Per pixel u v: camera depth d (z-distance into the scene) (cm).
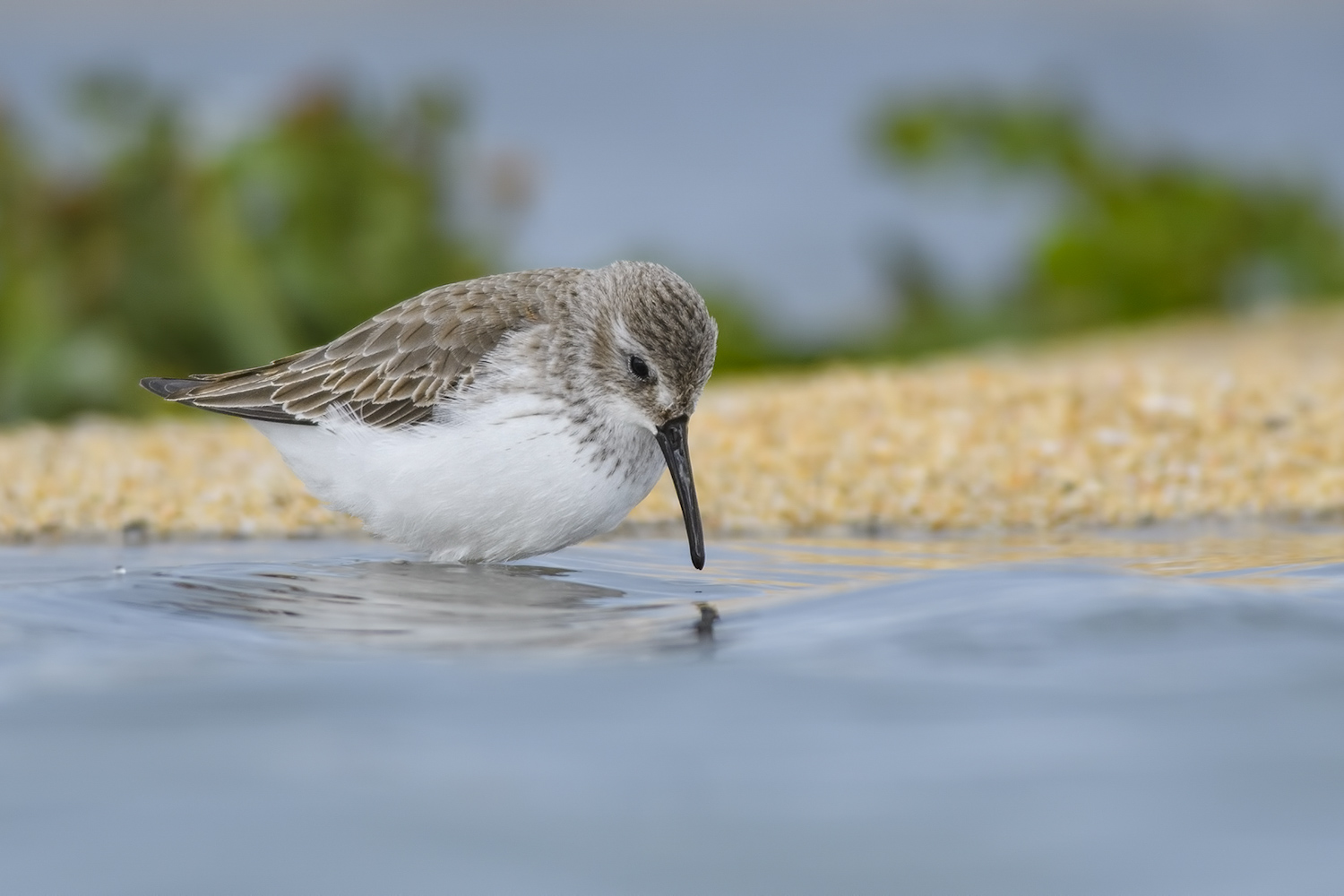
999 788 579
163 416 1823
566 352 962
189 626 834
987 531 1205
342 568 1020
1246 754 609
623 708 677
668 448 976
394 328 1012
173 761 613
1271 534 1152
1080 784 577
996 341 2456
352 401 998
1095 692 683
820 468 1352
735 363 2292
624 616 864
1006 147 2595
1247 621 793
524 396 955
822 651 762
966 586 890
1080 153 2597
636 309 957
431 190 2030
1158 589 860
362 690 703
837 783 588
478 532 987
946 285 2545
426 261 1988
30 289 1839
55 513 1238
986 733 637
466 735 641
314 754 620
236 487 1309
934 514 1248
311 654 769
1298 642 754
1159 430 1408
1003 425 1430
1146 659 734
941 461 1356
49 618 849
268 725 655
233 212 1906
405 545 1029
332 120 1997
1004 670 720
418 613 873
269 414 1027
